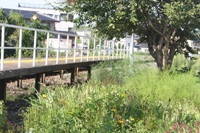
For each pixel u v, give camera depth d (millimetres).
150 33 10836
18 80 10047
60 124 4066
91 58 13703
